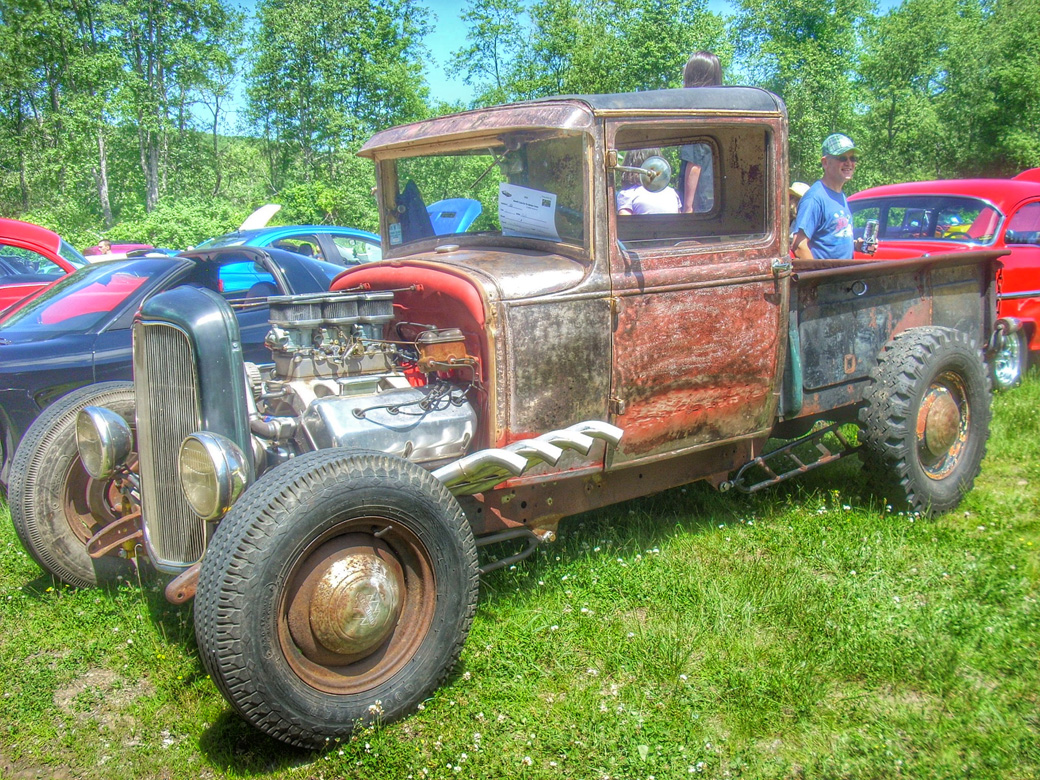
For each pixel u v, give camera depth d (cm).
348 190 2391
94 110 3170
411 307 330
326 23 3169
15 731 266
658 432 337
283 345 298
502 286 295
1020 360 668
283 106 3212
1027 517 407
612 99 308
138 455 309
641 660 285
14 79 3206
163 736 260
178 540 288
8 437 439
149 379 290
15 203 3341
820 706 259
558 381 306
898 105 3444
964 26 3478
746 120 338
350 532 250
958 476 417
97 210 3456
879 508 414
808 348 386
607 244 311
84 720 271
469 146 347
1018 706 253
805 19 2772
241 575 223
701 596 323
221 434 271
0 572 383
